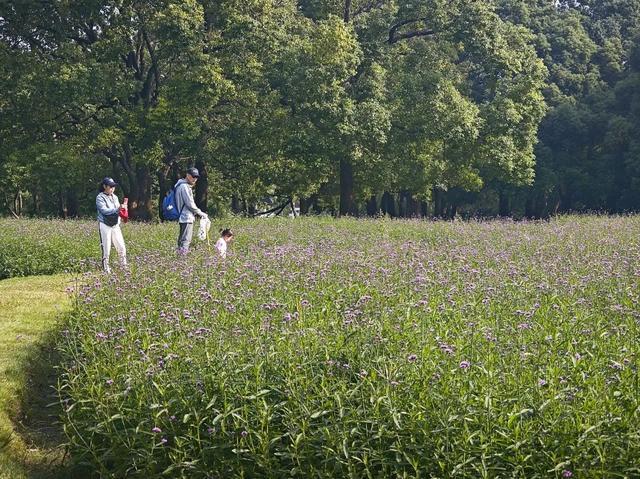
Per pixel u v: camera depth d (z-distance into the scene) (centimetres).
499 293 1552
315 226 3741
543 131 8869
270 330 1295
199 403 1141
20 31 5800
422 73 6284
